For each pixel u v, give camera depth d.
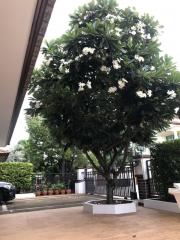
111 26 6.36
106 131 7.61
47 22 4.12
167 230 5.16
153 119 7.07
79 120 7.52
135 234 4.98
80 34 6.36
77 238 4.94
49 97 7.81
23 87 6.51
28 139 19.23
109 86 6.97
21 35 4.34
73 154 17.67
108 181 7.98
